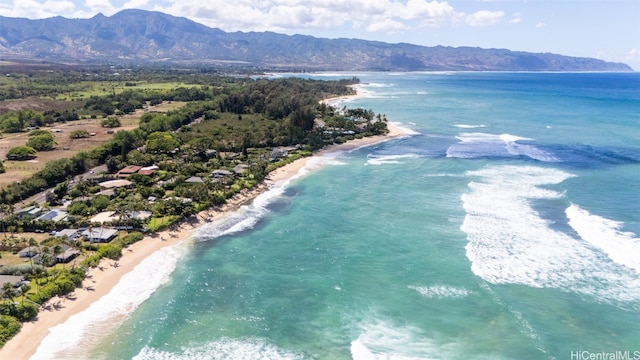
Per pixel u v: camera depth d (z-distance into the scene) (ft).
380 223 275.59
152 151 440.04
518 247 235.20
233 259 234.99
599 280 202.28
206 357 161.89
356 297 197.36
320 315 185.88
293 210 303.89
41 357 159.33
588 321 175.73
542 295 192.75
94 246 240.53
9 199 307.37
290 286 208.03
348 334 173.58
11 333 168.66
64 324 178.09
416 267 220.23
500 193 320.09
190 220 286.46
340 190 344.08
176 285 209.67
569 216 271.28
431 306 188.75
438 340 168.45
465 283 204.44
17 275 205.26
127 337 171.94
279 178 382.42
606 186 328.49
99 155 415.85
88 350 164.04
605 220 263.70
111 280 212.43
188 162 407.44
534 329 171.12
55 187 331.16
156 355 162.50
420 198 317.63
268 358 161.27
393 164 419.95
